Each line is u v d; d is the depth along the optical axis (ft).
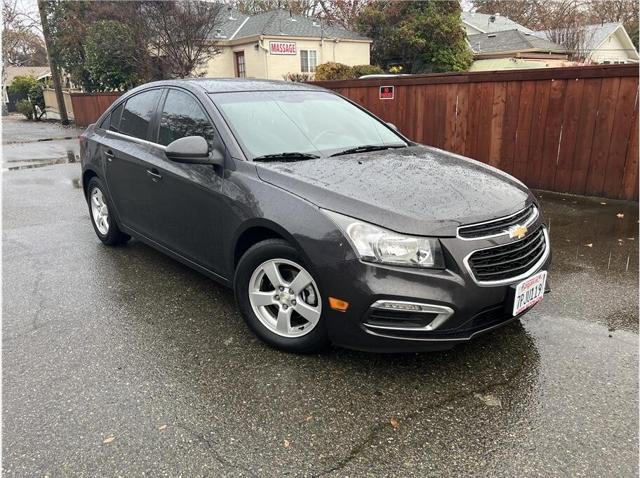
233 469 7.03
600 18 136.56
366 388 8.81
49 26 73.10
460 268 8.31
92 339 10.64
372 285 8.26
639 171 20.01
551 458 7.18
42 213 21.34
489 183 10.18
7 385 9.05
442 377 9.12
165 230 12.96
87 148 16.37
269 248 9.56
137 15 59.57
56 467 7.11
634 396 8.53
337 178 9.68
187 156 10.43
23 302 12.48
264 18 88.38
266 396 8.63
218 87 12.59
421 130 26.81
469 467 7.05
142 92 14.58
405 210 8.56
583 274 13.76
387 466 7.08
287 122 12.08
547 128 22.03
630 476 6.82
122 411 8.29
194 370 9.41
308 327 9.58
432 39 84.48
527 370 9.30
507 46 96.58
